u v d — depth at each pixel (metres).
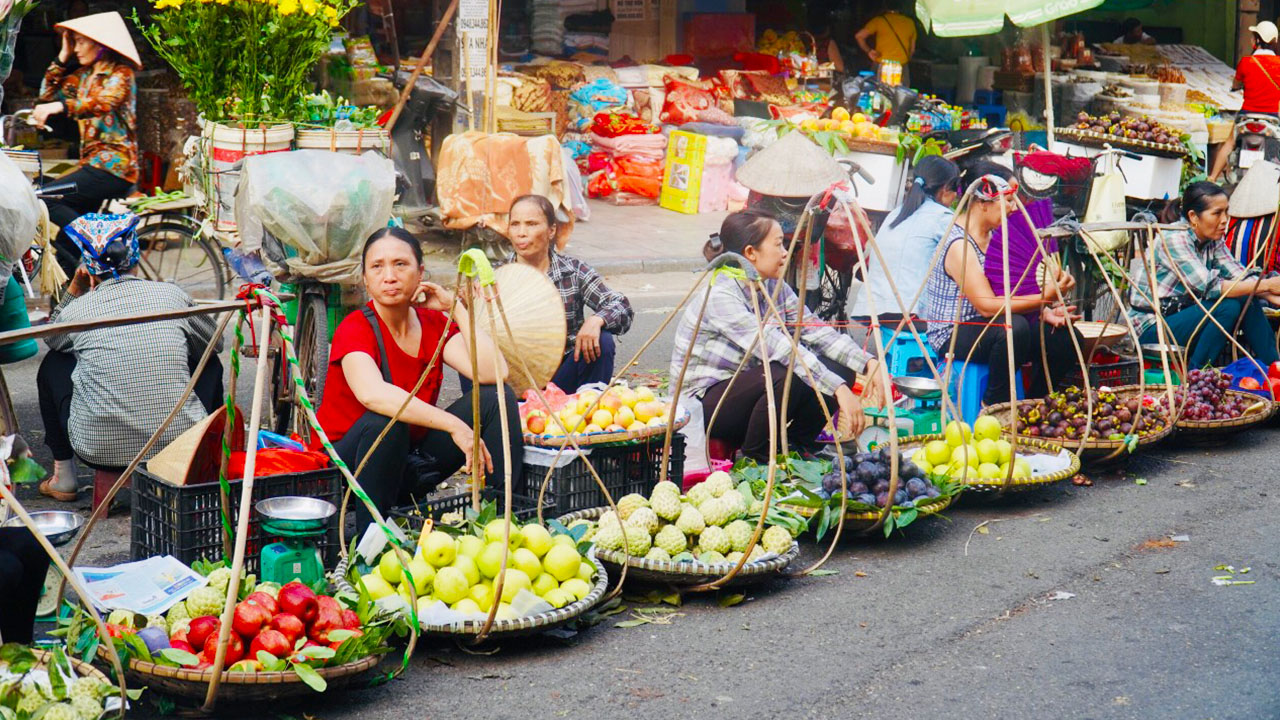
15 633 3.75
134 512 4.66
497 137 8.92
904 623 4.60
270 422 6.27
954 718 3.91
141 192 11.53
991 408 6.57
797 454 5.73
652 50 15.32
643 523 4.69
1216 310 7.53
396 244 4.76
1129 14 18.59
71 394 5.56
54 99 8.88
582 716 3.86
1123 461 6.64
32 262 7.17
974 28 10.11
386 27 11.52
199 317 5.54
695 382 6.06
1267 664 4.33
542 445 5.16
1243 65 12.19
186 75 7.04
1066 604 4.80
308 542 4.37
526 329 5.61
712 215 13.46
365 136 6.62
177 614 3.93
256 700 3.69
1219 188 7.54
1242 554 5.35
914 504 5.22
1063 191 8.05
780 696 4.02
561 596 4.28
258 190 5.58
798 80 15.34
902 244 6.89
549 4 14.66
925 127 11.93
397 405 4.68
